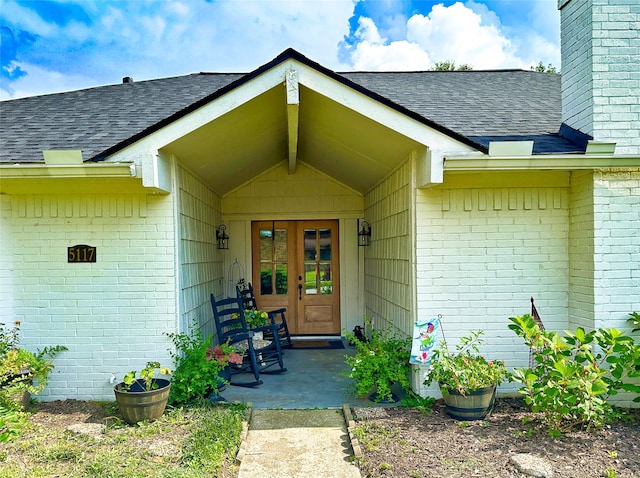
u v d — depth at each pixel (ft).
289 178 26.04
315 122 16.88
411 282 15.14
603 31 13.92
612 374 12.19
